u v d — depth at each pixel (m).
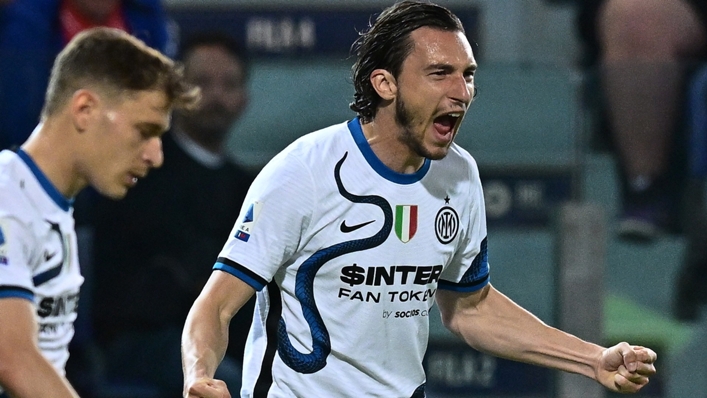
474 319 10.30
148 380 16.20
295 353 9.37
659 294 17.11
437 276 9.57
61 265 9.88
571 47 20.70
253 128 16.62
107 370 16.16
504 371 17.19
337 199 9.12
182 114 16.25
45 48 16.98
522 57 20.33
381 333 9.40
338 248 9.16
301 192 9.06
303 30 19.55
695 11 20.12
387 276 9.27
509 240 17.19
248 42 19.53
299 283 9.29
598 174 17.19
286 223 9.06
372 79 9.07
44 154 9.70
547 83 17.16
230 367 15.88
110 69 9.63
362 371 9.46
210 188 16.38
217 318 8.97
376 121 9.22
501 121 17.19
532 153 17.19
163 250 16.27
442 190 9.45
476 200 9.80
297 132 16.70
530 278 17.17
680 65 16.98
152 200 16.22
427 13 8.98
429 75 8.83
